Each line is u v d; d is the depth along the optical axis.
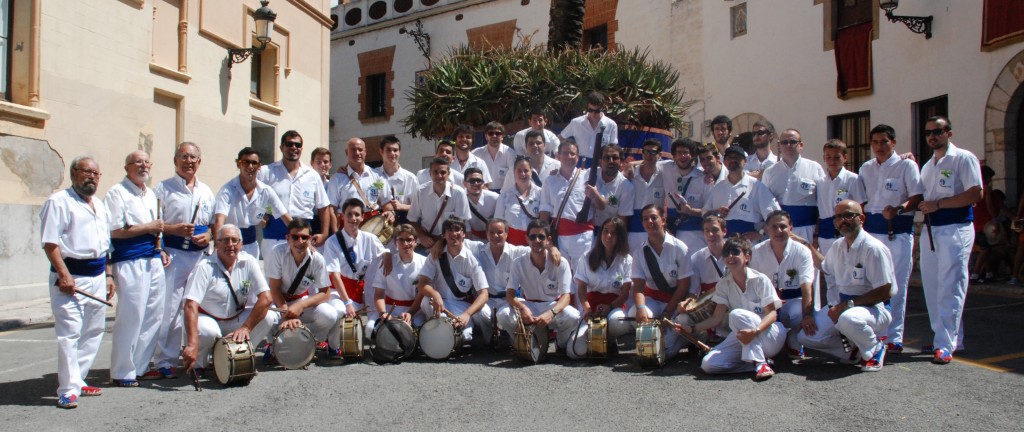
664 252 7.13
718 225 7.07
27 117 10.59
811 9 15.78
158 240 6.26
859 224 6.32
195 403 5.54
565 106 10.00
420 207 8.48
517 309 6.95
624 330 7.04
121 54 12.28
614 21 20.70
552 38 11.77
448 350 6.93
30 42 10.65
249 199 7.48
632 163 8.54
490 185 9.39
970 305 10.16
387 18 26.61
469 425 4.91
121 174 12.31
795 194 7.89
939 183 6.66
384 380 6.19
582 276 7.31
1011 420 4.84
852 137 15.22
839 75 15.04
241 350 5.99
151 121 13.05
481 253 7.69
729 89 17.75
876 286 6.29
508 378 6.23
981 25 12.30
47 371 6.68
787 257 6.65
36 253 11.02
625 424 4.88
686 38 18.86
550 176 8.34
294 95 17.80
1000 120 12.00
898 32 14.02
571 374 6.36
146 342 6.25
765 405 5.26
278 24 16.92
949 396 5.41
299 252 6.93
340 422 5.01
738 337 6.11
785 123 16.41
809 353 7.04
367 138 27.16
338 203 8.80
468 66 10.68
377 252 7.84
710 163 8.04
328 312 7.07
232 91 15.38
